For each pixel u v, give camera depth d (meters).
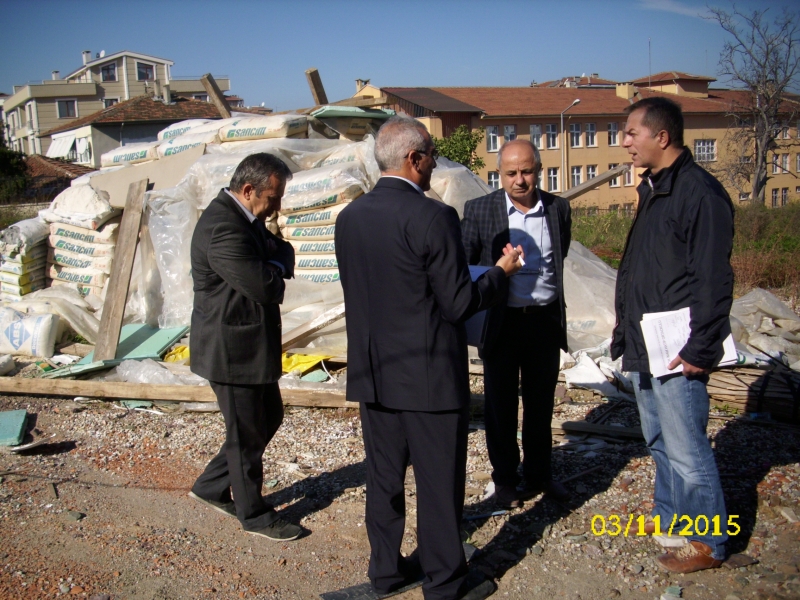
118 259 6.76
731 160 30.73
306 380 5.73
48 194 30.75
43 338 6.71
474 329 3.18
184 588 3.12
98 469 4.39
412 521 3.63
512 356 3.62
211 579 3.19
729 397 4.93
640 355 3.13
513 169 3.45
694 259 2.87
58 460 4.52
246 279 3.21
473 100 41.41
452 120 38.72
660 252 3.01
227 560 3.35
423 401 2.78
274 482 4.14
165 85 38.38
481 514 3.69
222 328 3.30
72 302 7.55
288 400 5.31
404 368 2.79
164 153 8.34
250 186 3.34
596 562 3.25
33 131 51.62
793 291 9.24
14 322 6.79
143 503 3.92
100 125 36.00
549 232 3.59
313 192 6.55
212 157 7.25
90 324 7.19
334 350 6.23
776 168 44.38
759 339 6.22
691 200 2.88
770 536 3.38
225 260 3.20
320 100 9.01
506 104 41.38
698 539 3.16
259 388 3.44
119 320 6.48
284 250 3.57
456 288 2.68
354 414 5.22
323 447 4.64
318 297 6.60
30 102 51.19
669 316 3.00
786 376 4.93
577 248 7.77
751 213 15.02
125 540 3.51
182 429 5.04
